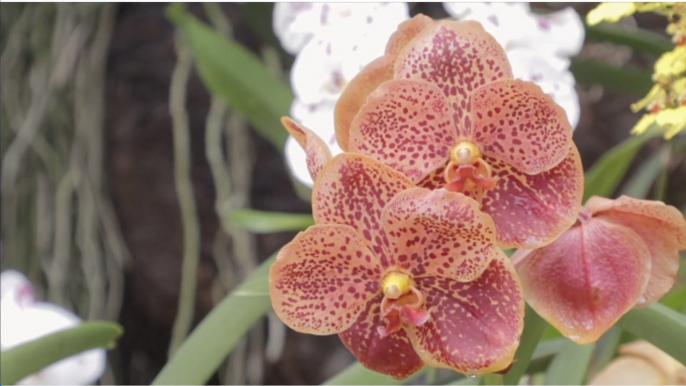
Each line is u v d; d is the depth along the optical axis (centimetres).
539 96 50
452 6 75
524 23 74
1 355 65
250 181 134
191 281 131
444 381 64
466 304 51
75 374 86
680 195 132
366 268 51
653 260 54
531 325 60
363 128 51
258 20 111
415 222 50
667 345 56
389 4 76
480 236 50
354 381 64
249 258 132
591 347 65
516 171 52
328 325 52
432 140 51
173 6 96
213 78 96
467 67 52
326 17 81
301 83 77
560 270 53
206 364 66
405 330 52
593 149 132
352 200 51
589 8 123
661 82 59
